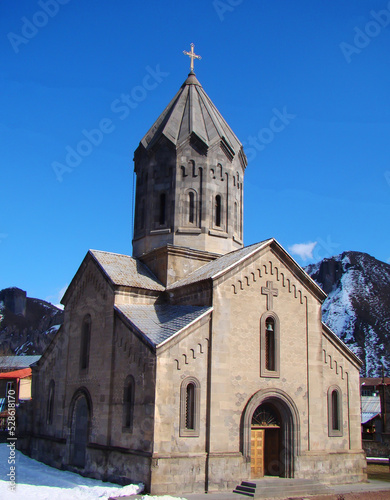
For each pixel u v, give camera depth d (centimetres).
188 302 2973
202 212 3400
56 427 3406
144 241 3488
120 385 2786
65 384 3403
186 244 3353
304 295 3120
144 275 3262
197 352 2658
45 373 3788
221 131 3594
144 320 2847
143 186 3612
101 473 2744
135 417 2595
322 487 2705
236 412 2702
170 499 2288
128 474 2545
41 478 2873
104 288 3141
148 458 2412
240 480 2612
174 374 2558
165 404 2489
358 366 3294
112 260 3322
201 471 2517
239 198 3666
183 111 3678
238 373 2755
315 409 2991
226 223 3475
